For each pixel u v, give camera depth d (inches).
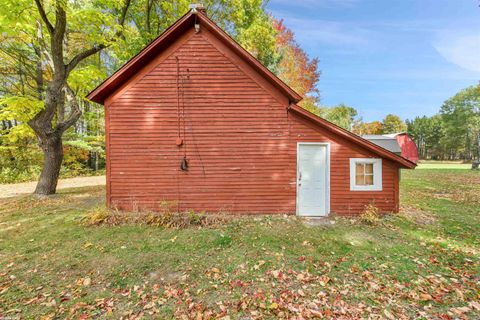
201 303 140.3
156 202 299.7
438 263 187.0
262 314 130.4
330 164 305.3
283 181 306.3
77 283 160.2
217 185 303.9
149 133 299.1
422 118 2588.6
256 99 303.4
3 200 383.6
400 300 142.9
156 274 172.1
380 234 245.4
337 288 154.4
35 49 424.5
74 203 355.6
